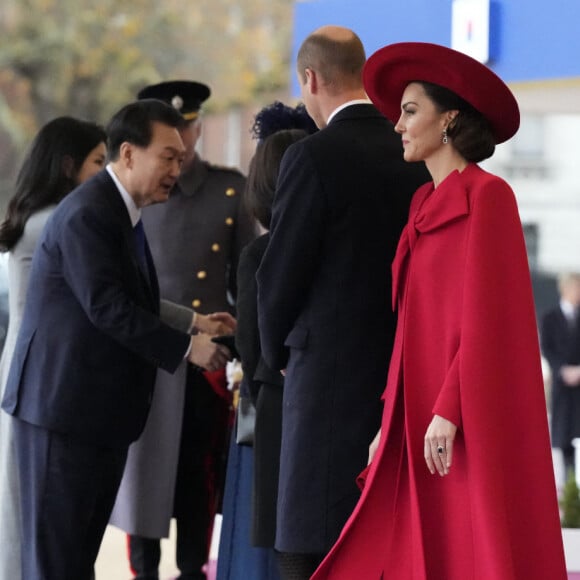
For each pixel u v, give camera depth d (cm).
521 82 1274
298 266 882
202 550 1259
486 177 800
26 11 5253
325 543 882
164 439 1230
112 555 1538
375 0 1471
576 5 1205
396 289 834
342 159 889
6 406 1062
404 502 827
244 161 5438
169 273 1263
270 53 5547
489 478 771
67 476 1042
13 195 1155
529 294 796
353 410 884
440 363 801
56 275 1051
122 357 1057
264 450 966
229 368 1192
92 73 5278
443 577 804
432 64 808
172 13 5422
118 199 1064
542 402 791
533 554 786
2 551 1125
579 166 3906
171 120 1081
